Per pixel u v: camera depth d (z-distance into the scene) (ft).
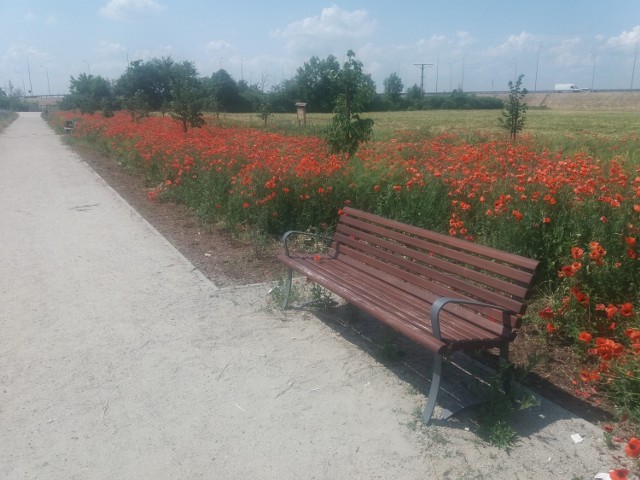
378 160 29.50
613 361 11.41
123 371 13.07
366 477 9.41
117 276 20.02
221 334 14.97
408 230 14.34
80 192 39.60
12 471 9.66
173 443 10.39
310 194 25.05
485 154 28.71
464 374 12.64
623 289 15.02
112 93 169.89
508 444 10.10
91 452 10.16
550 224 16.93
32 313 16.66
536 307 15.55
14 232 27.22
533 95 360.28
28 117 245.04
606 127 102.78
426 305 12.76
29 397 11.99
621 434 10.38
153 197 35.12
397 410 11.28
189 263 21.30
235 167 31.63
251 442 10.38
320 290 16.88
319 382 12.44
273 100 238.48
